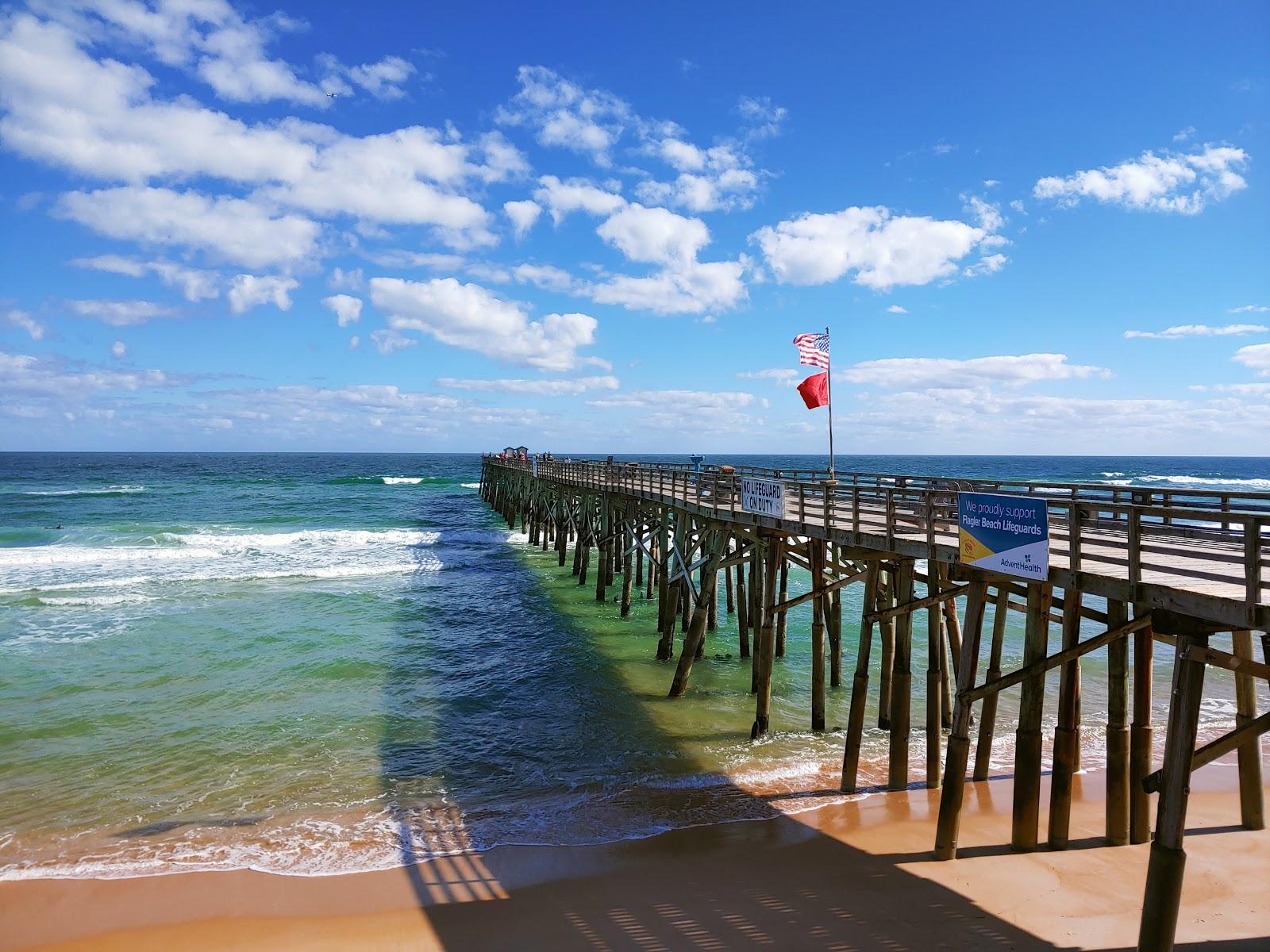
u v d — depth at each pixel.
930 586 9.53
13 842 8.77
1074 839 8.31
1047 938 6.55
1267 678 5.17
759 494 12.26
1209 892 7.14
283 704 13.55
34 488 65.75
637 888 7.70
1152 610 6.05
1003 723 12.76
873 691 14.48
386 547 33.59
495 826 9.16
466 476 100.81
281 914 7.33
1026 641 7.74
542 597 23.28
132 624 19.11
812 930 6.87
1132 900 7.06
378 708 13.43
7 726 12.34
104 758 11.20
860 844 8.42
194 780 10.50
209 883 7.90
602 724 12.65
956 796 7.84
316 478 86.44
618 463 24.78
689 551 16.53
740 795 9.90
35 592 22.64
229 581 24.97
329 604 21.69
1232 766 10.80
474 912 7.33
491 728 12.50
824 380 14.18
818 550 11.80
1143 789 5.62
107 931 7.06
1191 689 5.38
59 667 15.48
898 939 6.65
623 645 17.86
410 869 8.16
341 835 8.97
